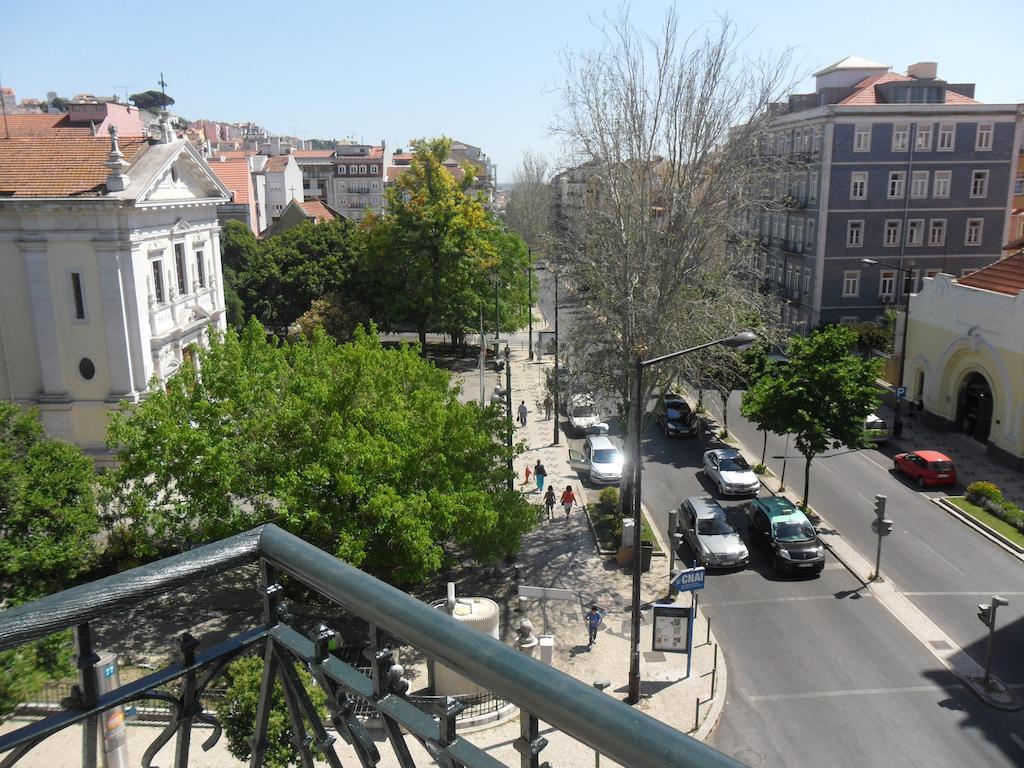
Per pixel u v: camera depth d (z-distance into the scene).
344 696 2.68
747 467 33.44
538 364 57.62
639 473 18.94
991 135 51.16
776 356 45.19
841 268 52.53
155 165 33.41
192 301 37.78
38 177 32.19
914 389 42.03
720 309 28.28
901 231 52.22
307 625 21.20
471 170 56.06
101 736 4.36
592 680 20.05
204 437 21.53
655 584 25.19
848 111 50.22
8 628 2.35
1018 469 34.03
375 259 55.53
